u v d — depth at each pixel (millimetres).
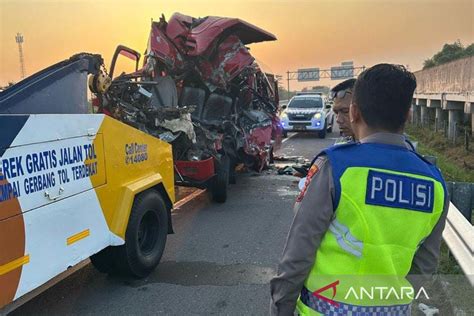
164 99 7430
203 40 7363
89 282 4383
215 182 7551
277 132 11391
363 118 1574
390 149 1520
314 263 1538
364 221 1459
